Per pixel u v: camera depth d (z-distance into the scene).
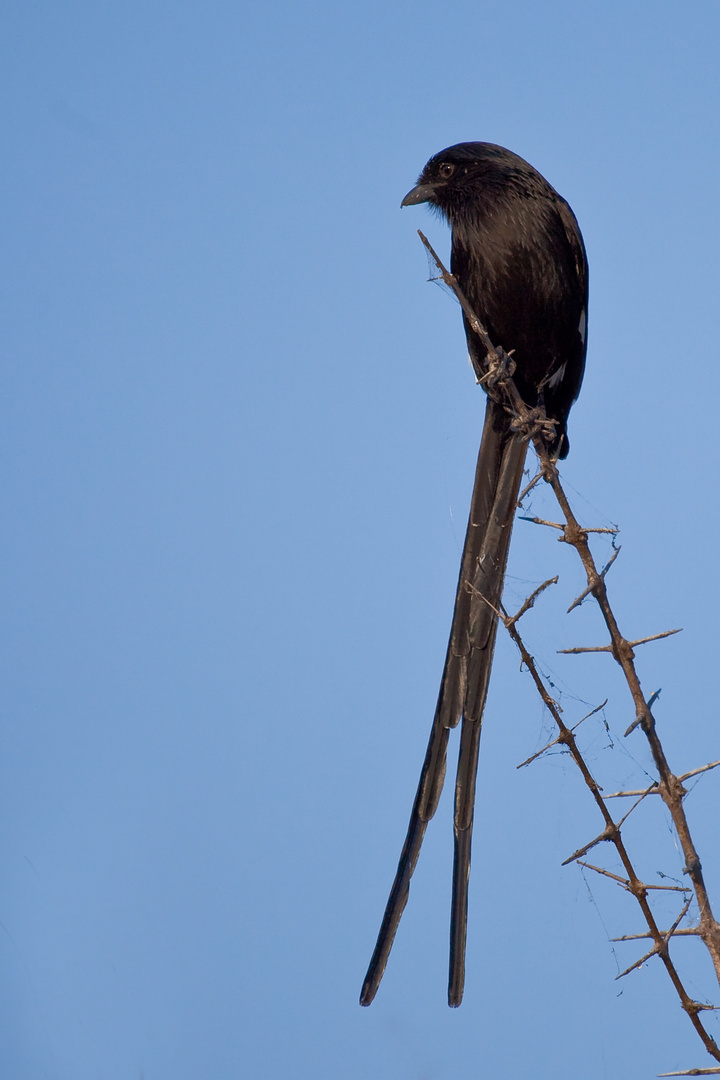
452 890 7.98
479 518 9.82
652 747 6.43
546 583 6.61
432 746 8.55
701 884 6.09
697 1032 5.98
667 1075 5.88
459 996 7.72
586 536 7.08
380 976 7.66
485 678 8.84
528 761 6.48
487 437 10.02
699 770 6.33
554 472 7.23
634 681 6.64
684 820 6.23
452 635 9.02
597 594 6.92
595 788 6.34
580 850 6.31
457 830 8.22
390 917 7.83
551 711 6.50
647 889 6.15
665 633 6.66
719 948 5.95
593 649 6.79
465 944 7.84
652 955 6.07
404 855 8.10
